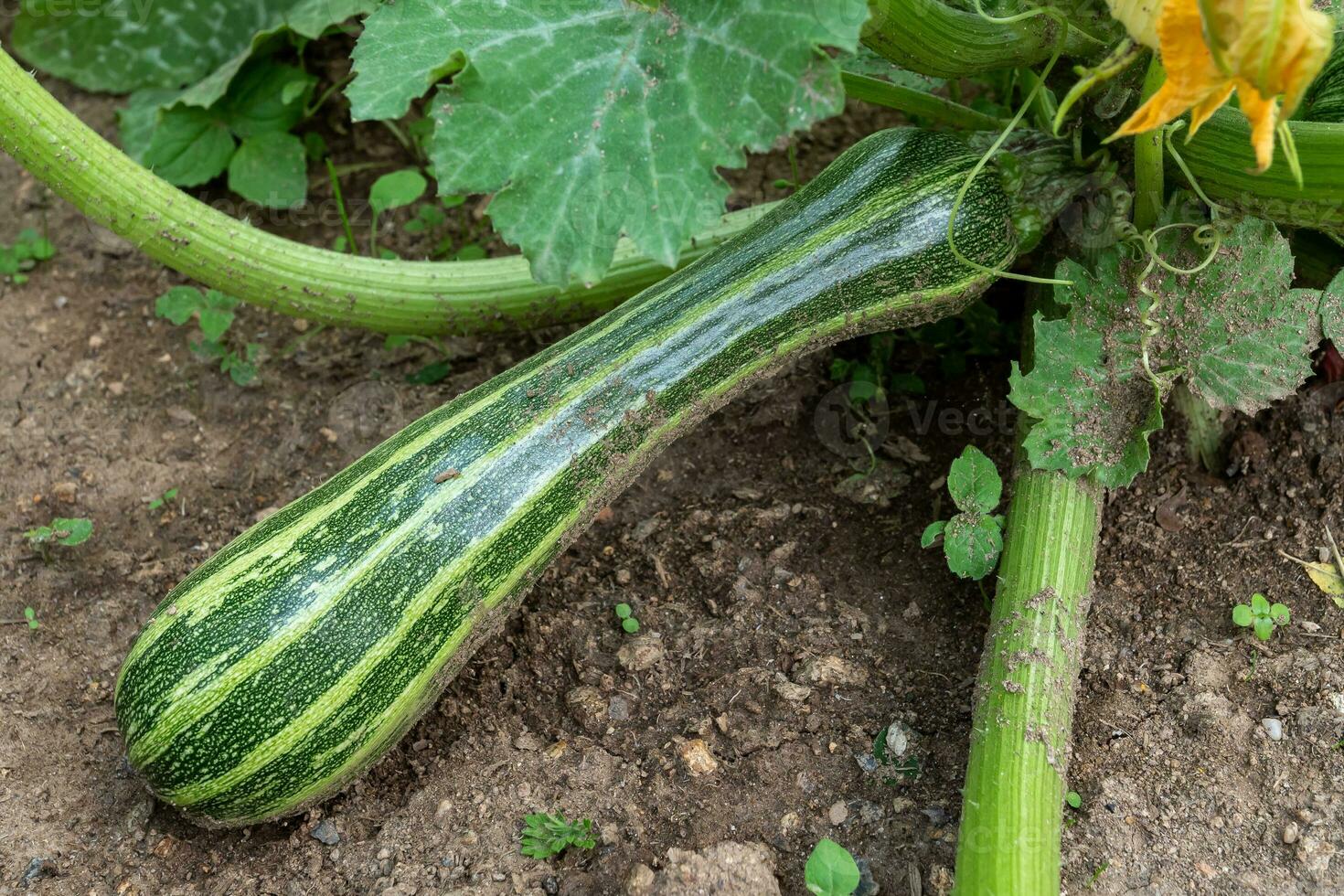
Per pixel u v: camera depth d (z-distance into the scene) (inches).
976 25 25.2
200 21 35.8
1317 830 24.1
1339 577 26.8
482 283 28.8
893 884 24.2
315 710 23.6
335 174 32.7
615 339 25.5
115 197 27.0
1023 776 23.4
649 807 25.2
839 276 26.0
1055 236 27.5
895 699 26.3
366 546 24.1
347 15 33.0
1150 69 23.6
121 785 25.8
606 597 28.0
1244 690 25.8
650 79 23.8
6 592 28.3
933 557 28.2
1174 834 24.4
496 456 24.7
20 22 35.8
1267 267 25.7
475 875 24.5
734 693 26.4
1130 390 26.0
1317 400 28.4
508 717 26.6
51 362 31.9
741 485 29.6
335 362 31.8
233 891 24.7
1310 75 19.9
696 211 23.4
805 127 23.0
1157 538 27.9
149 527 29.4
